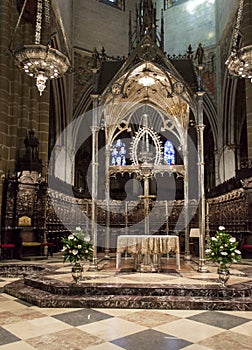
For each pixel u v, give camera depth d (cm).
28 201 1563
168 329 557
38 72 938
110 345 485
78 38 2755
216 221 1972
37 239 1584
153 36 1134
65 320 610
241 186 1602
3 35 1563
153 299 705
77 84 2739
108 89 1100
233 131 2516
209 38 2692
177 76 1071
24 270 1173
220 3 2570
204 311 673
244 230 1602
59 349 470
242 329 556
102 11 2908
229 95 2475
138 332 543
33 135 1631
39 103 1872
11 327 570
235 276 913
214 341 500
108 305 703
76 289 756
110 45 2905
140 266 997
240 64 964
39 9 927
